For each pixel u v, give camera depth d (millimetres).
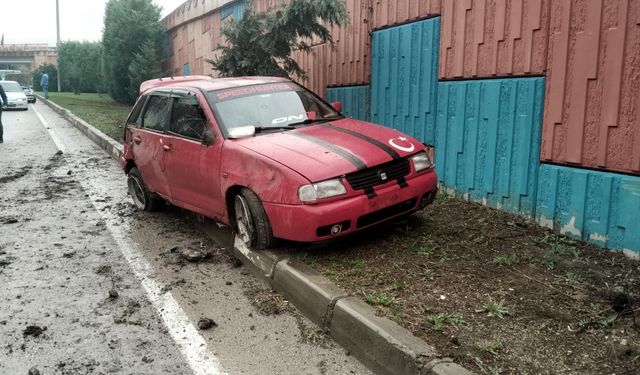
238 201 5039
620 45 4465
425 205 5188
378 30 7883
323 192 4375
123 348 3719
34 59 64125
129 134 7266
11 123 20281
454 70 6414
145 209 7262
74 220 6980
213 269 5137
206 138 5340
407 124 7410
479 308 3781
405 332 3371
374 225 4754
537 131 5406
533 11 5289
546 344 3330
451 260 4625
